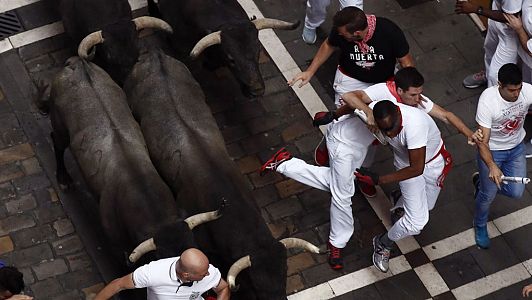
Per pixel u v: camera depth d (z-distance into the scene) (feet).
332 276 38.55
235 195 34.96
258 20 40.14
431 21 46.52
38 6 46.34
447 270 38.91
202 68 44.24
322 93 44.01
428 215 37.81
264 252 33.04
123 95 38.04
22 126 42.11
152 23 39.81
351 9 35.50
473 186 41.29
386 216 40.24
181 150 35.86
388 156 41.96
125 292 36.88
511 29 40.16
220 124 42.83
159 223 34.17
